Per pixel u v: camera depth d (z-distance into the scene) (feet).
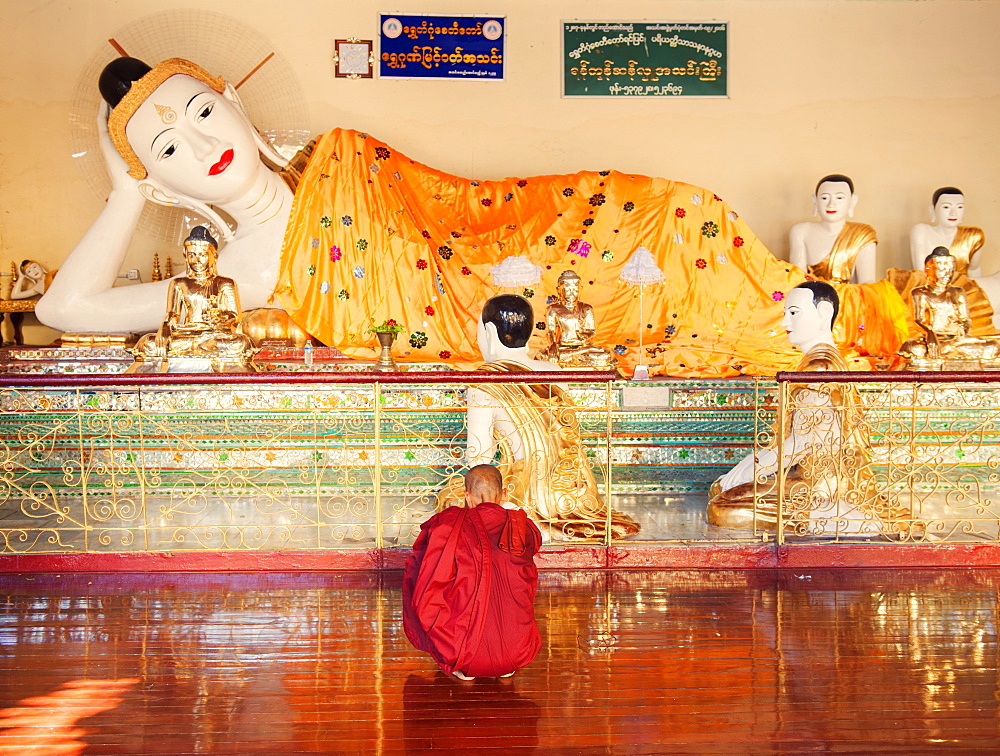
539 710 9.09
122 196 21.50
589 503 14.37
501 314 15.16
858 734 8.58
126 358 19.66
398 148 25.86
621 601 12.35
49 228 25.05
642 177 23.06
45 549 13.87
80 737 8.55
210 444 18.15
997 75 26.63
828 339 15.61
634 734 8.57
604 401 18.51
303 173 21.62
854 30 26.43
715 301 22.34
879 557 13.92
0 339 24.25
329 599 12.48
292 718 8.93
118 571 13.60
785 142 26.53
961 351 19.67
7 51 24.76
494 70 25.96
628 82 26.20
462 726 8.74
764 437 18.53
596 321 22.16
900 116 26.61
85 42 24.84
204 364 18.04
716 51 26.27
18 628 11.39
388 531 14.85
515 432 14.24
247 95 25.27
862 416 14.93
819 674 9.96
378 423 13.64
